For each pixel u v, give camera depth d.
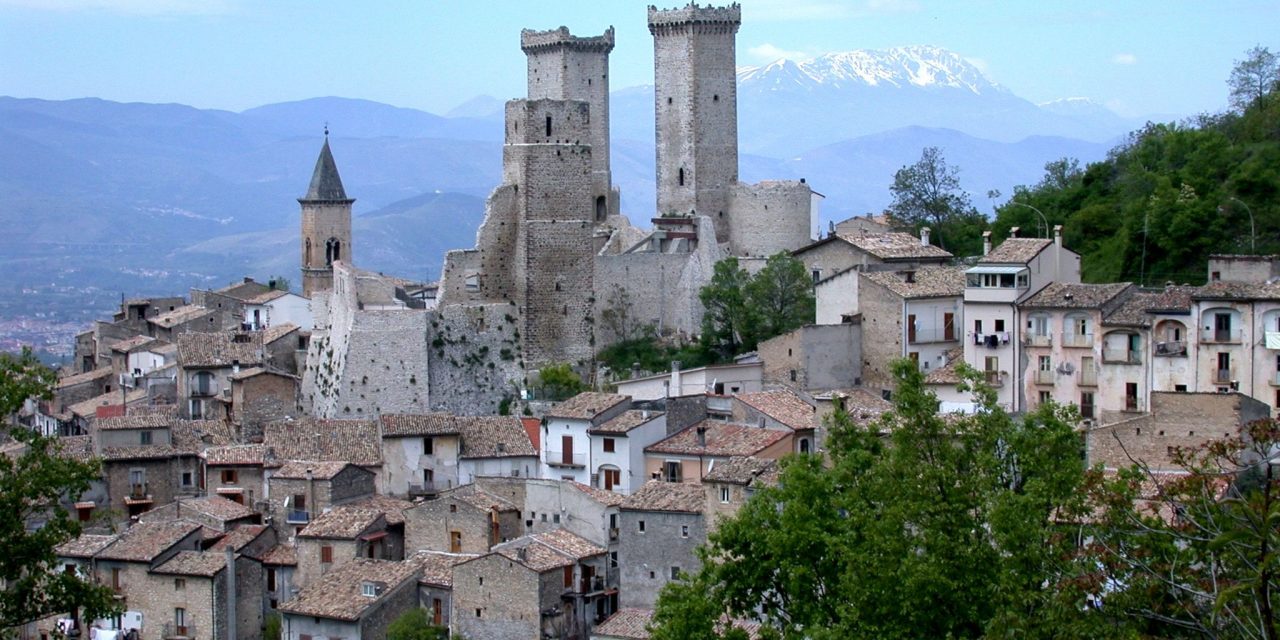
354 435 182.88
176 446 187.25
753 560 105.38
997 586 87.75
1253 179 189.25
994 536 89.81
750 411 167.75
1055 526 89.94
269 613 164.12
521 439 182.25
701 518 149.00
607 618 148.25
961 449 98.94
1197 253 183.38
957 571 92.00
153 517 172.50
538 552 152.00
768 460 151.00
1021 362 162.88
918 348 182.50
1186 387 152.12
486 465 179.00
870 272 190.12
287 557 164.75
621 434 166.88
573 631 150.62
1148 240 185.75
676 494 152.50
